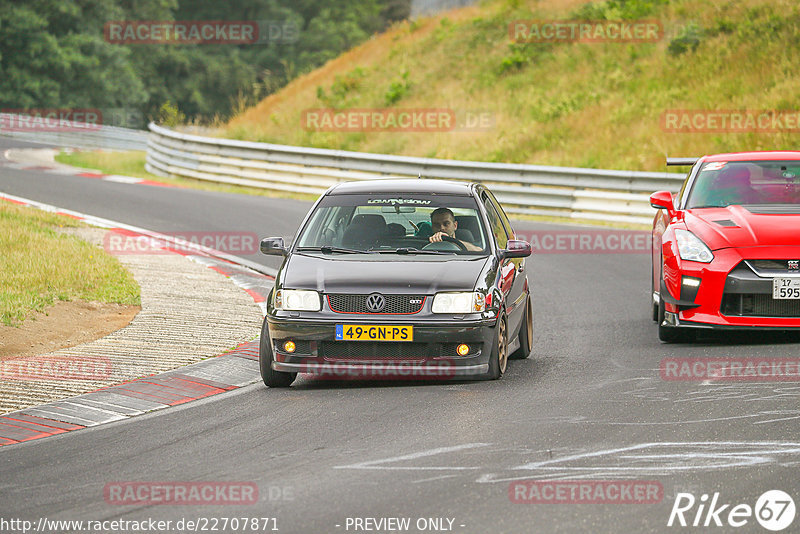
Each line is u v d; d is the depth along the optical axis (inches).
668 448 872.9
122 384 1184.8
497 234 1315.2
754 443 878.4
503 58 4869.6
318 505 746.2
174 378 1215.6
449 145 4202.8
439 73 4955.7
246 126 5007.4
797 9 4271.7
